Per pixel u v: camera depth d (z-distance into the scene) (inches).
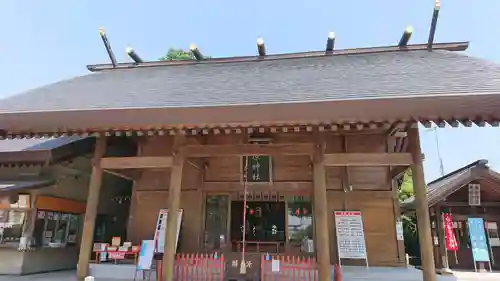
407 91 229.8
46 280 318.7
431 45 370.0
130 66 443.5
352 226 346.9
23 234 362.0
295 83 288.7
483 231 452.1
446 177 604.4
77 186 433.7
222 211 377.4
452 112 211.3
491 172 441.7
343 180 374.3
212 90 289.6
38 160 360.2
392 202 365.4
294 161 377.4
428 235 246.7
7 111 269.7
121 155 389.7
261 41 416.5
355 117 219.9
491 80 238.2
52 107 273.0
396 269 331.9
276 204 385.4
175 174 285.9
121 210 504.4
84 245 303.4
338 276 264.1
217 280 275.3
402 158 263.0
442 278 357.4
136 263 327.6
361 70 316.5
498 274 409.7
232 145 284.2
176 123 240.8
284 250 362.3
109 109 249.8
